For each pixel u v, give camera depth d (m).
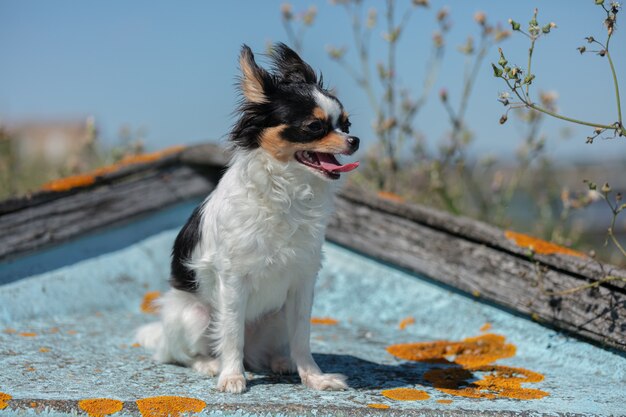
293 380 1.11
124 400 0.99
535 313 1.22
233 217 1.08
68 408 0.97
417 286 1.37
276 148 1.08
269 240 1.08
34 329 1.24
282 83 1.12
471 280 1.30
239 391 1.05
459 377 1.12
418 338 1.29
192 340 1.14
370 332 1.31
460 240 1.34
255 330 1.17
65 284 1.35
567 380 1.11
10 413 0.97
